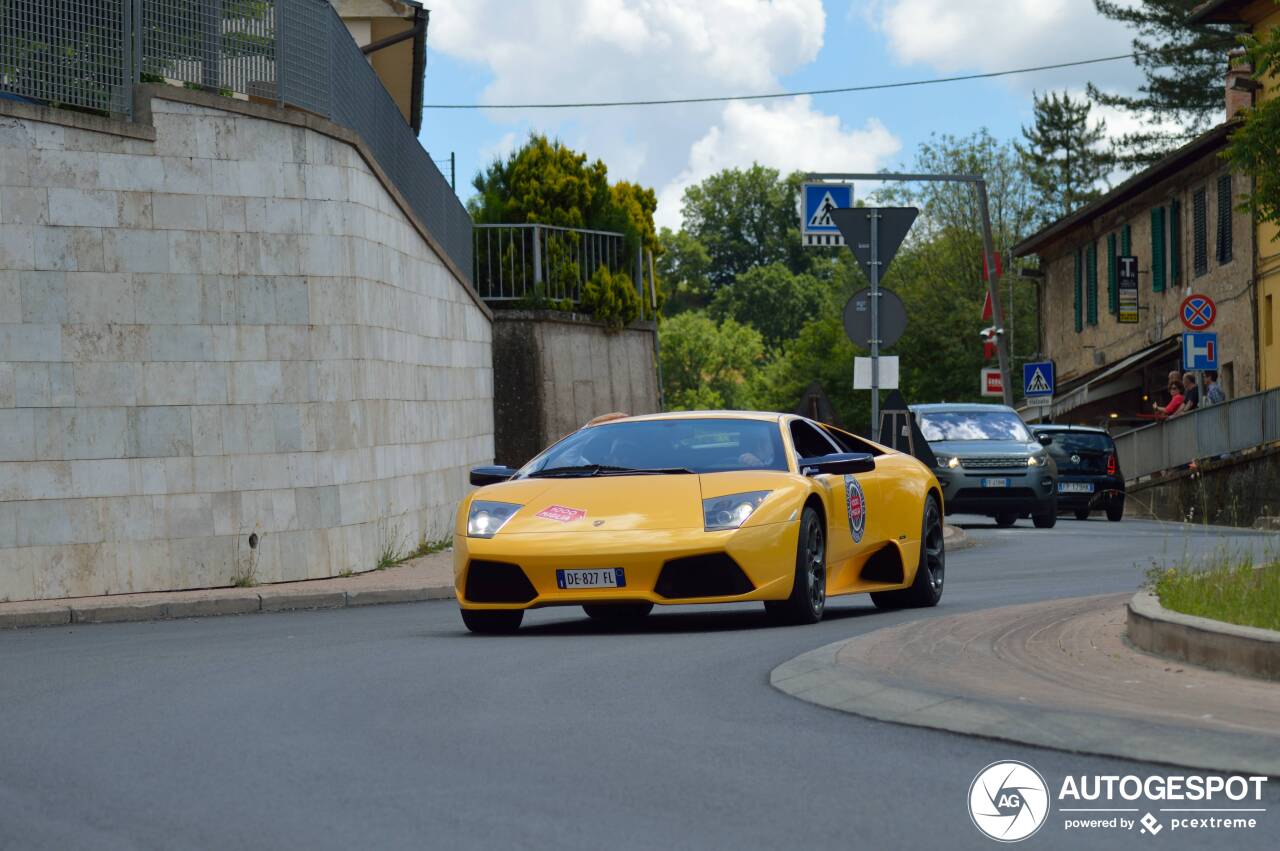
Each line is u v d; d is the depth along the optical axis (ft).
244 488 50.78
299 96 53.01
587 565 32.50
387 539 56.54
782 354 403.54
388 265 58.03
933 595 40.32
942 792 17.52
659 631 34.04
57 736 21.97
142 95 49.49
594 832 15.90
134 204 49.24
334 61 54.70
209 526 50.14
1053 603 34.86
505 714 22.81
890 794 17.43
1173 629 25.80
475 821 16.42
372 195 56.03
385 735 21.31
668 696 24.17
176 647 34.17
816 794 17.46
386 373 57.36
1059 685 23.49
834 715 22.34
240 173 50.96
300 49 53.16
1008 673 24.76
